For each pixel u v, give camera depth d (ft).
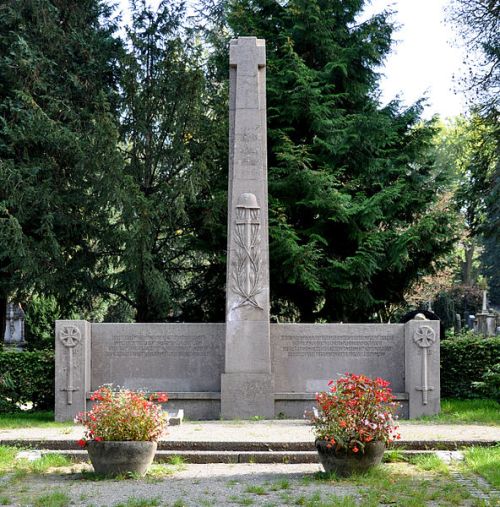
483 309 144.56
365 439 38.99
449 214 90.53
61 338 62.08
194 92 91.66
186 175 88.33
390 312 97.40
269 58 91.97
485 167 96.68
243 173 63.98
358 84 94.58
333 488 36.76
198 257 96.63
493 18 96.07
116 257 92.02
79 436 49.70
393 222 93.40
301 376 63.57
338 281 86.94
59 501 33.78
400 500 33.83
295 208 89.71
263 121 64.44
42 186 86.28
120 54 93.97
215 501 34.27
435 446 47.09
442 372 70.49
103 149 86.22
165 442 46.78
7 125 86.33
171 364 63.87
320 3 95.20
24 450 47.01
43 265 86.58
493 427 54.29
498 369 67.31
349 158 92.43
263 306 62.85
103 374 63.57
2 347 74.33
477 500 33.71
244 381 61.87
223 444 46.73
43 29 90.27
